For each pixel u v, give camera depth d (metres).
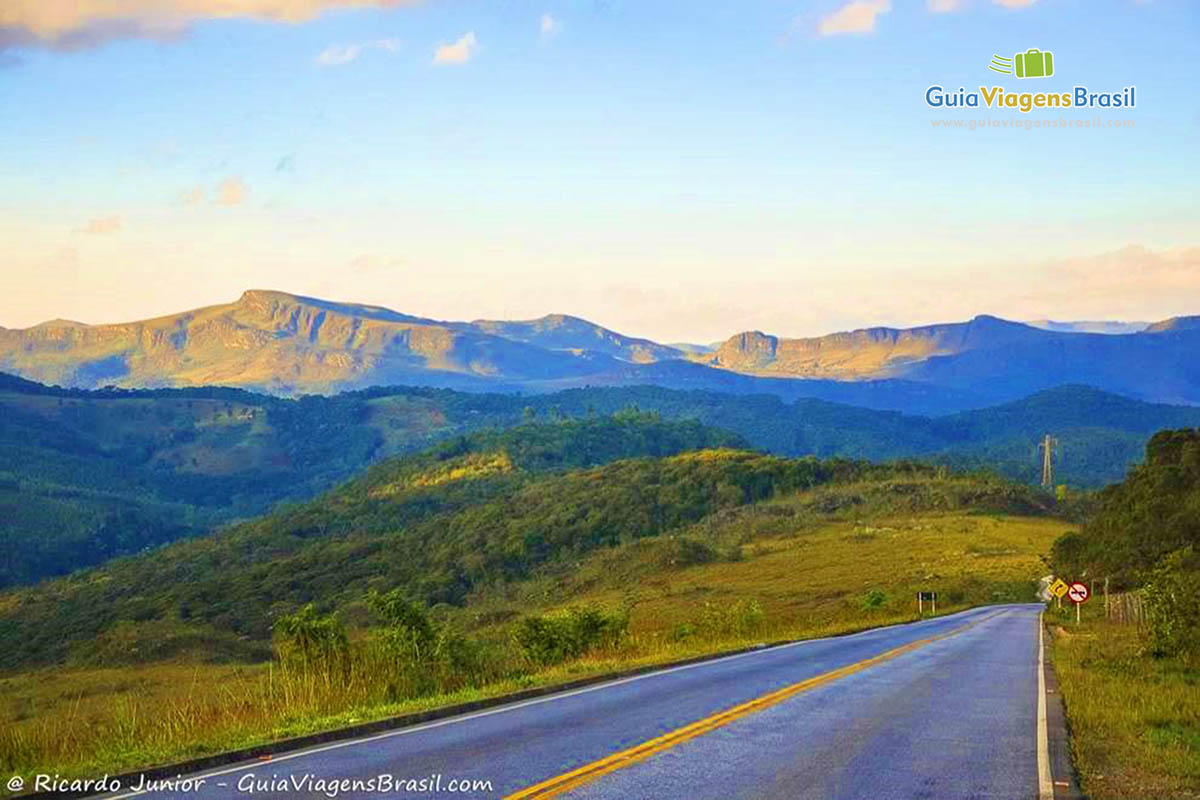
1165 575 24.78
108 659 77.38
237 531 189.62
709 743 11.86
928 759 11.13
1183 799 9.43
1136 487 65.81
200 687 39.84
